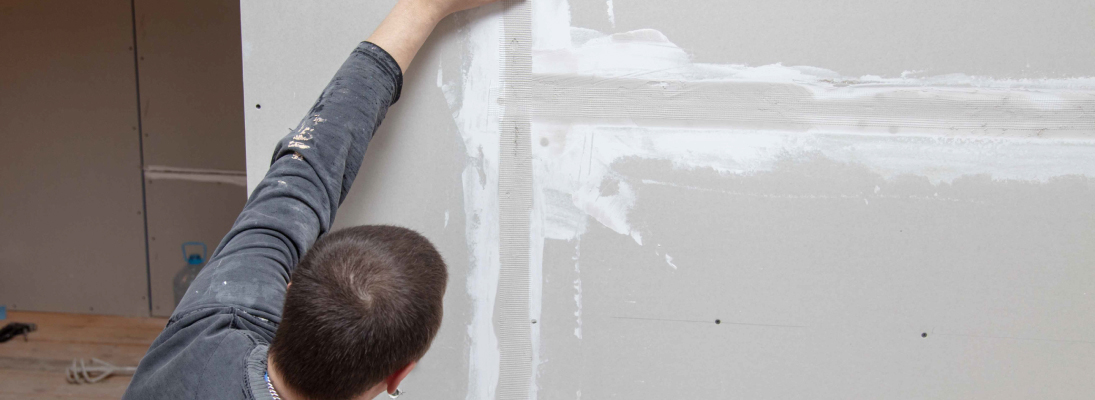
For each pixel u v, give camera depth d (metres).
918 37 0.88
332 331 0.48
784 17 0.88
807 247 0.94
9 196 2.21
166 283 2.29
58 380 1.89
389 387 0.56
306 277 0.51
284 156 0.72
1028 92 0.89
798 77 0.90
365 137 0.77
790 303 0.95
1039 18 0.87
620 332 0.97
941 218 0.92
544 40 0.90
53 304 2.31
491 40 0.89
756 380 0.97
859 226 0.93
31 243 2.25
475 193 0.93
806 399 0.98
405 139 0.91
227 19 2.04
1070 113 0.89
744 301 0.95
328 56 0.89
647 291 0.95
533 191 0.93
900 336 0.95
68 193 2.21
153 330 2.24
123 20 2.04
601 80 0.90
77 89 2.11
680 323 0.96
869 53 0.89
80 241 2.25
